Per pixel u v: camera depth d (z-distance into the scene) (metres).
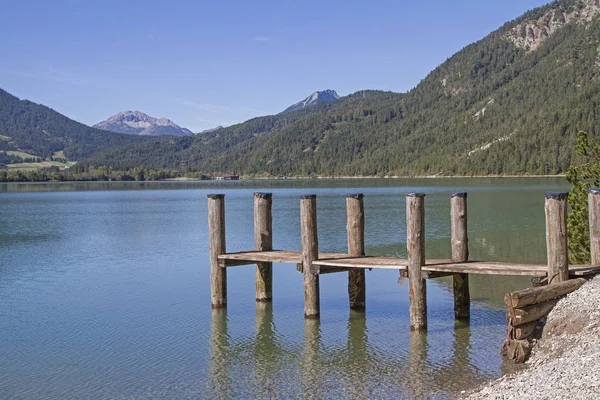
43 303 21.02
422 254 15.22
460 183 151.50
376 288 21.84
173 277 25.69
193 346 15.50
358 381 12.52
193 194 127.00
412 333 15.61
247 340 15.87
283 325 17.12
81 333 17.02
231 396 12.09
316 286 17.12
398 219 49.94
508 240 34.75
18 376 13.61
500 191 97.25
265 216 19.28
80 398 12.29
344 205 71.31
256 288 19.72
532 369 11.35
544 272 13.63
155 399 12.13
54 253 34.25
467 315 16.95
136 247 36.41
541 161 198.38
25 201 98.56
